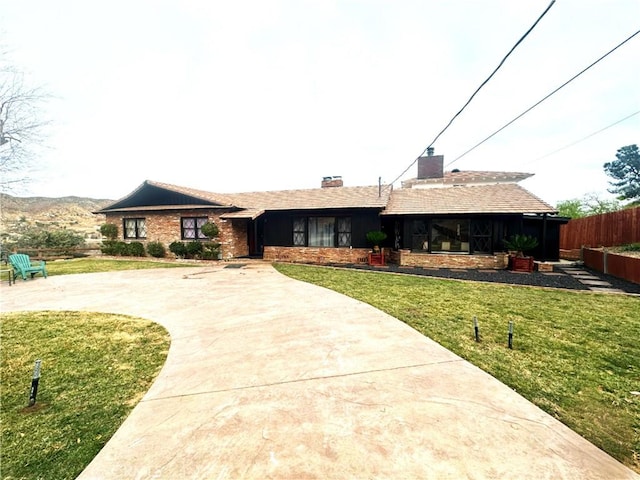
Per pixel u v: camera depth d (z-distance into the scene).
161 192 17.67
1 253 16.45
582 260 13.59
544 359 4.14
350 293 8.13
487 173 23.02
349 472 2.21
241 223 17.25
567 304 6.95
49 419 2.95
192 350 4.54
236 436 2.62
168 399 3.25
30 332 5.37
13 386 3.58
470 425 2.74
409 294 7.97
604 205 23.84
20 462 2.40
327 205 14.66
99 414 3.02
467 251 13.25
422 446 2.46
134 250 17.53
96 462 2.38
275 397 3.22
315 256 15.26
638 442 2.57
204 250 15.87
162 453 2.45
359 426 2.72
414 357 4.18
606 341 4.79
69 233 20.62
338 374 3.71
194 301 7.47
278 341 4.81
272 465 2.29
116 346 4.74
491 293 8.06
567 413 2.96
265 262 15.23
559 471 2.23
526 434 2.63
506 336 5.00
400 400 3.14
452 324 5.59
